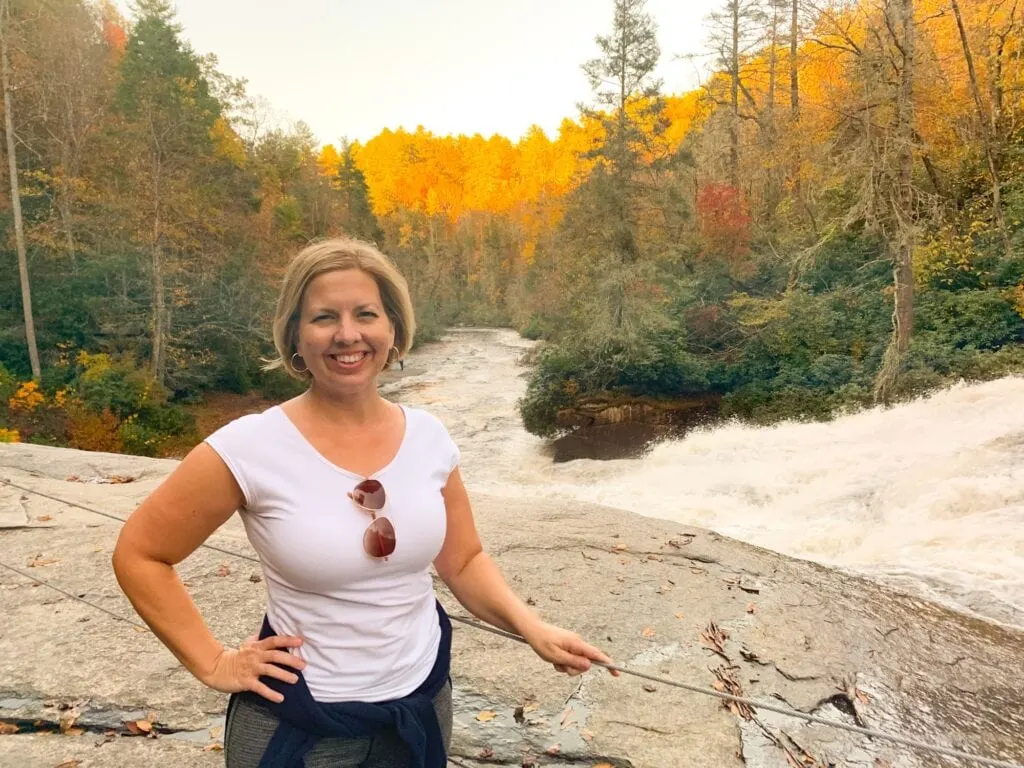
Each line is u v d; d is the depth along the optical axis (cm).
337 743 139
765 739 306
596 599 441
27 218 2619
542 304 3450
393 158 10275
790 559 566
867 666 387
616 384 2309
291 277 144
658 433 2019
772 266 2459
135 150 2631
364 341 140
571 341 2394
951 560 639
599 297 2442
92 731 289
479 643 369
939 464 963
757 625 421
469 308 7050
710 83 3459
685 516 1003
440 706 156
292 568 135
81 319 2484
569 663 161
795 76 2772
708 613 431
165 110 2655
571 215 2739
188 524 133
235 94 3925
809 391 1955
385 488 141
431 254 7738
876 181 1820
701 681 351
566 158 7581
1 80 2348
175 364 2612
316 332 138
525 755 286
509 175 9175
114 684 320
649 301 2419
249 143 4356
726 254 2623
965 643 434
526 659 354
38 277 2495
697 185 3088
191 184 2903
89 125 2758
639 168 2641
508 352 4153
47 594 411
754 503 1047
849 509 931
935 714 346
